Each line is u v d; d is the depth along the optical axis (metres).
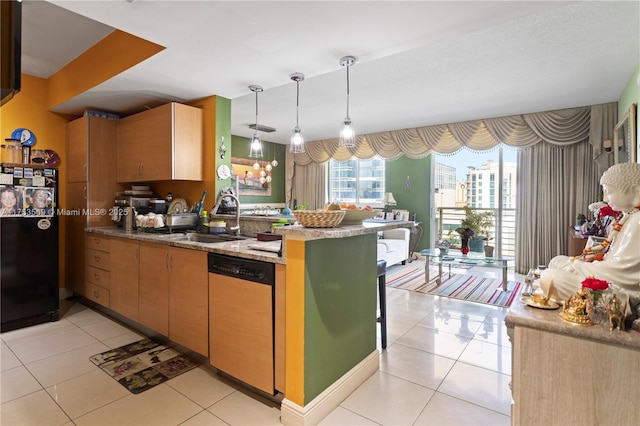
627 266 1.19
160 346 2.72
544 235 5.23
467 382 2.22
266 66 2.61
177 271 2.50
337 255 2.02
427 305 3.83
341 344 2.05
